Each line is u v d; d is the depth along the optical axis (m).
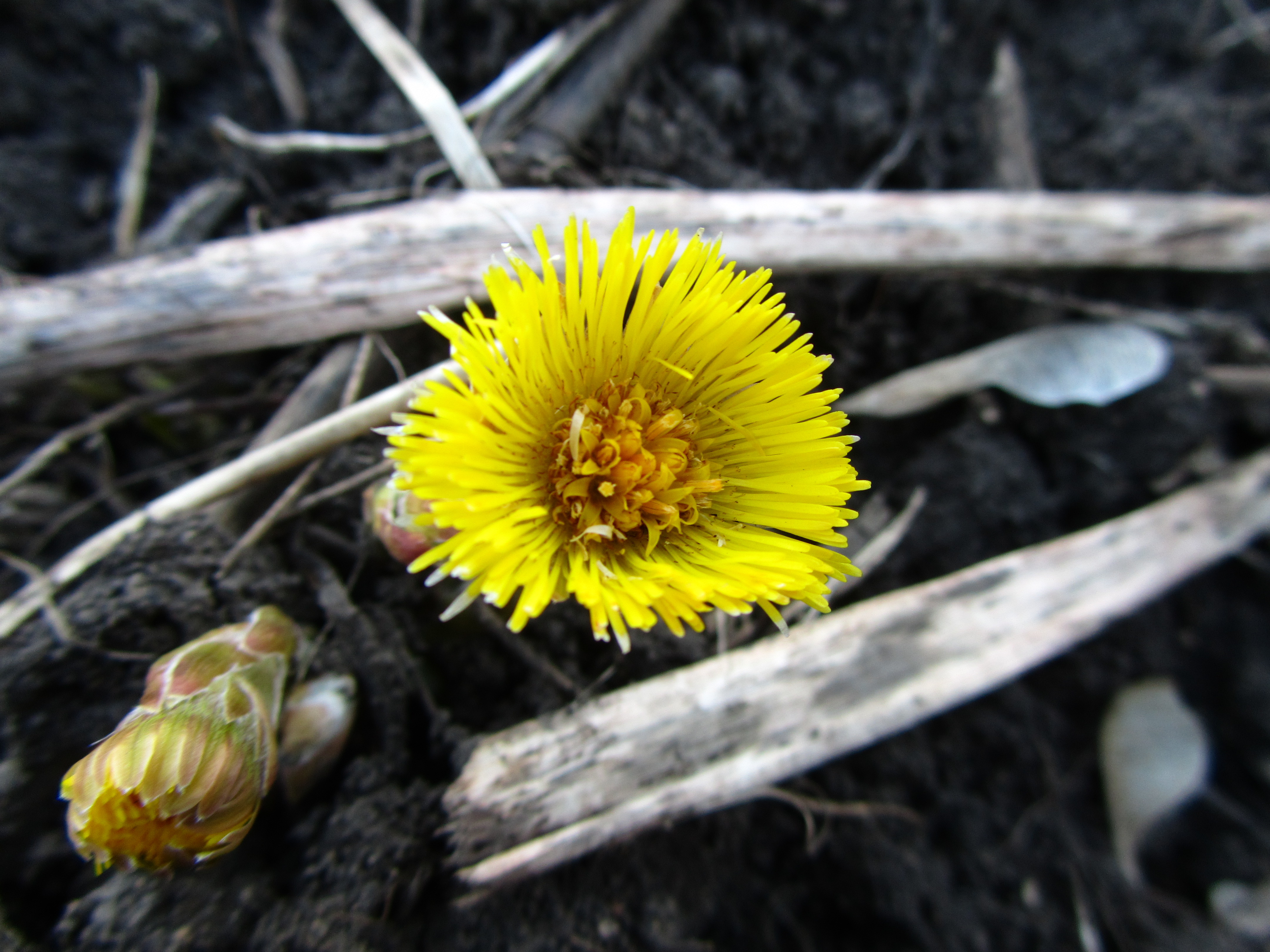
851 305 0.10
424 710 0.07
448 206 0.08
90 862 0.07
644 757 0.07
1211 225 0.10
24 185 0.09
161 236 0.09
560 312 0.06
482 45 0.09
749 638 0.08
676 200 0.08
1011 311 0.10
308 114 0.09
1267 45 0.12
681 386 0.07
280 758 0.06
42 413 0.08
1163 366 0.10
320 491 0.08
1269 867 0.10
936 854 0.09
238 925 0.06
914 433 0.10
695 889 0.08
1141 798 0.10
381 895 0.06
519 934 0.07
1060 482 0.10
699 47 0.10
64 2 0.09
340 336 0.08
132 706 0.07
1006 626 0.08
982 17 0.11
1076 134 0.12
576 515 0.07
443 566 0.06
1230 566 0.11
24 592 0.07
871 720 0.08
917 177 0.11
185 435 0.08
